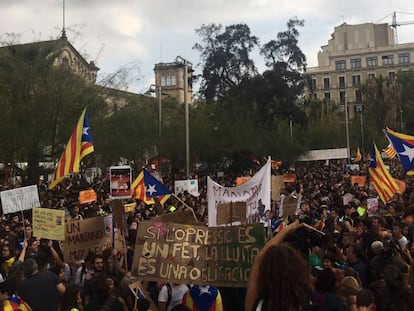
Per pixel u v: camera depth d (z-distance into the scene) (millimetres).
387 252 7879
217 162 48844
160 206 10484
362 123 75125
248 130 48688
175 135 41938
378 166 16984
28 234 11539
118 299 5953
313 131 65312
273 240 3881
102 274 7023
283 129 52312
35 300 6629
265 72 54656
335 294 5645
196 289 6410
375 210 15047
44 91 27953
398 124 84125
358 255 8039
